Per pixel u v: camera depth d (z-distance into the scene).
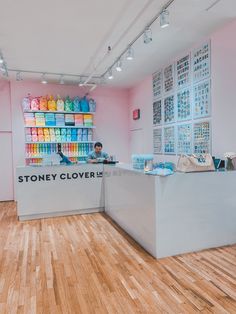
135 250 3.40
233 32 3.65
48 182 4.95
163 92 5.57
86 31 3.80
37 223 4.62
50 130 6.50
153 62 5.31
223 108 3.89
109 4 3.10
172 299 2.30
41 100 6.36
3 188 6.62
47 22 3.51
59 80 6.47
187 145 4.79
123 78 6.42
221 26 3.80
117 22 3.55
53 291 2.46
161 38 4.17
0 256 3.25
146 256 3.21
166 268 2.88
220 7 3.25
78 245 3.59
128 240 3.77
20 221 4.77
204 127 4.32
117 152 7.45
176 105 5.10
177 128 5.10
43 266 2.97
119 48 4.46
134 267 2.92
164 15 3.05
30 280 2.66
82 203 5.19
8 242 3.72
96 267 2.93
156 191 3.09
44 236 3.95
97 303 2.27
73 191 5.12
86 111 6.79
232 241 3.52
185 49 4.66
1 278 2.71
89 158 5.93
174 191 3.17
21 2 3.01
